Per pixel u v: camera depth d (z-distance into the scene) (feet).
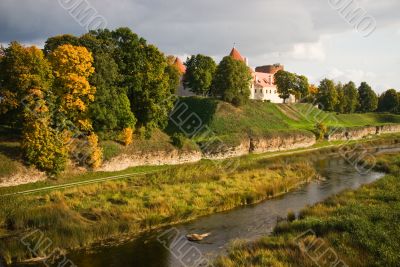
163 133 193.47
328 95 352.28
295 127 273.13
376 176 160.25
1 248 76.48
